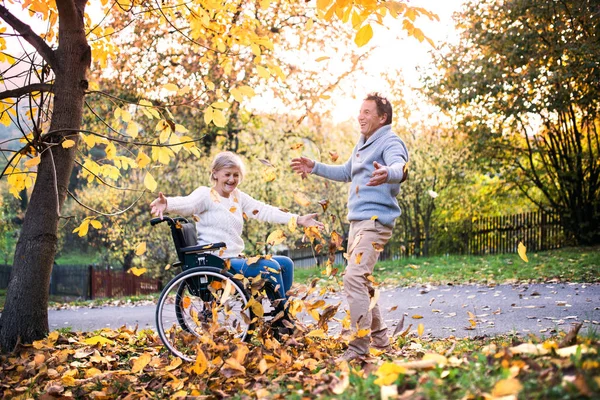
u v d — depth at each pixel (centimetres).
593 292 845
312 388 315
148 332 555
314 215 470
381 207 418
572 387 222
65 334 590
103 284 2084
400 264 1661
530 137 1806
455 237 1983
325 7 380
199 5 637
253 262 439
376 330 444
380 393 268
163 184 1872
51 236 527
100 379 411
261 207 484
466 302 831
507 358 283
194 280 446
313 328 451
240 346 384
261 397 318
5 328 510
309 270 1786
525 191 1844
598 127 1802
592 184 1722
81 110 545
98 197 2358
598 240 1753
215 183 482
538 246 1809
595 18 1493
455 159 1894
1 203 2258
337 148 2298
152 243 1955
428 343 498
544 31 1584
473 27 1677
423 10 369
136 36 1811
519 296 835
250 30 706
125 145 538
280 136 1977
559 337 447
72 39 540
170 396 364
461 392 248
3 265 2670
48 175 528
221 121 468
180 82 1780
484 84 1617
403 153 418
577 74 1498
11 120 560
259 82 1792
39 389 400
